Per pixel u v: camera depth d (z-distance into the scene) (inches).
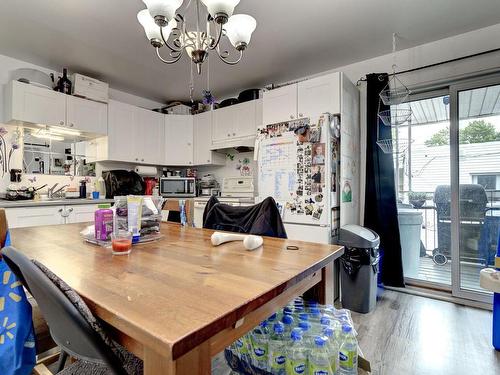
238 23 53.9
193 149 160.9
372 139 106.3
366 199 108.3
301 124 97.4
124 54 109.2
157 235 52.7
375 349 63.9
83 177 135.0
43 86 112.0
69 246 44.2
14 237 52.4
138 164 155.6
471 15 84.6
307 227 93.7
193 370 20.2
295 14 84.0
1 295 30.0
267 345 40.4
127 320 19.4
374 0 78.0
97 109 127.9
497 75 88.4
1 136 109.0
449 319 79.1
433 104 104.9
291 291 34.3
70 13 83.5
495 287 62.4
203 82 137.9
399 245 101.9
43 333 37.3
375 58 112.1
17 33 94.3
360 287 84.2
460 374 55.2
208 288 25.7
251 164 151.3
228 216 64.6
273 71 125.1
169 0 46.8
